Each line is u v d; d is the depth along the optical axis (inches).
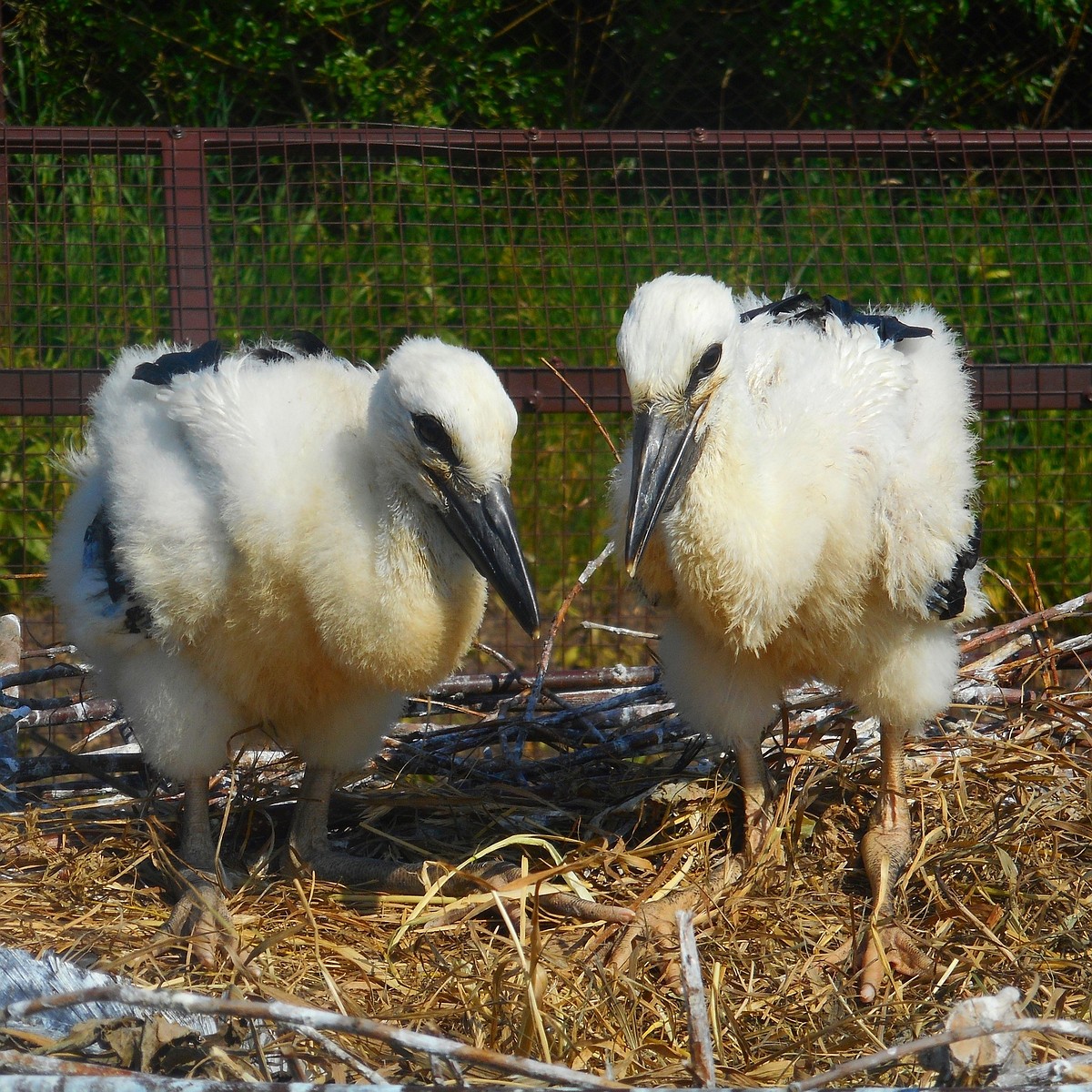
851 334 246.5
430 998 210.1
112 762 283.9
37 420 422.6
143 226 410.6
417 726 328.5
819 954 227.1
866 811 266.4
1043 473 411.5
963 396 258.8
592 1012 206.2
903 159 414.9
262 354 252.8
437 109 584.1
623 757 290.4
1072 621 414.9
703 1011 167.2
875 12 587.8
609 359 435.2
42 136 338.6
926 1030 205.2
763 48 601.0
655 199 451.2
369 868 250.1
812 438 225.8
